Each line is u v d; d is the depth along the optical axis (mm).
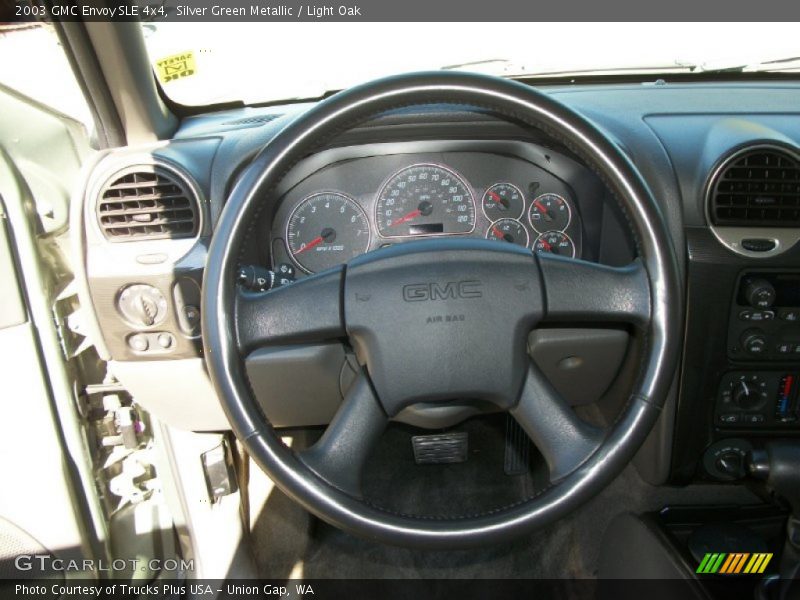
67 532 1581
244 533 1861
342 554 1891
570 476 995
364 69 1699
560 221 1580
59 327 1520
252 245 1515
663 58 1694
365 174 1553
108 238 1404
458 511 1921
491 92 993
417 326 1029
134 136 1579
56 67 1438
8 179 1372
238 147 1428
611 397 1679
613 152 998
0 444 1479
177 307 1417
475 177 1559
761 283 1368
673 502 1849
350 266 1058
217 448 1755
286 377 1431
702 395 1483
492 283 1035
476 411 1271
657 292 995
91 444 1640
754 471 1198
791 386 1457
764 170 1339
